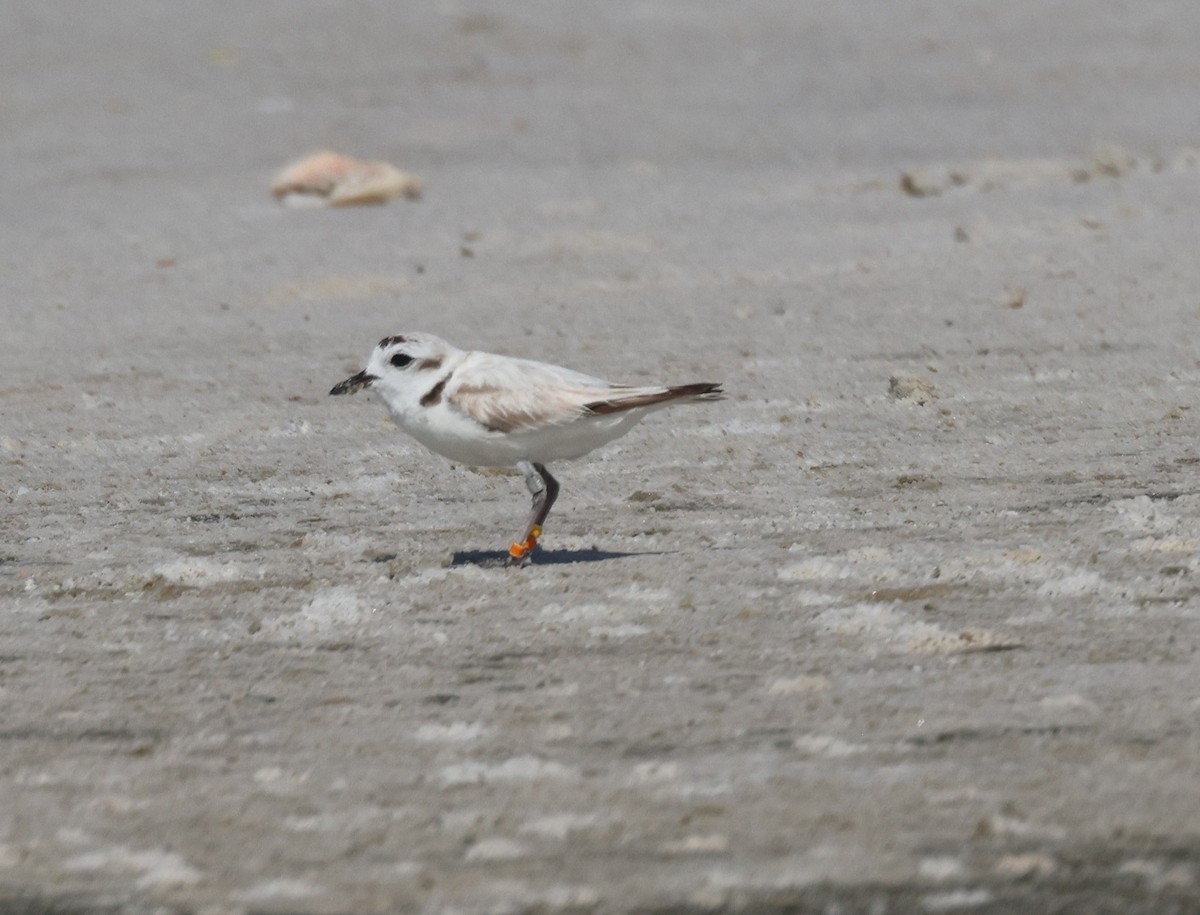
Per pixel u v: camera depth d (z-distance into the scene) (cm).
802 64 4012
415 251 2380
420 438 1066
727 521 1159
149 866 636
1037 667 830
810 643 885
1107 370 1578
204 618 973
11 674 880
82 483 1337
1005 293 1925
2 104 3834
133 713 815
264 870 630
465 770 725
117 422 1531
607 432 1043
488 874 619
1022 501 1180
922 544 1068
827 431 1412
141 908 600
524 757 736
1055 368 1595
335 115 3625
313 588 1026
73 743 776
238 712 812
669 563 1051
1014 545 1059
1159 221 2362
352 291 2123
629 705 802
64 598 1027
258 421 1517
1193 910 573
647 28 4506
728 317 1883
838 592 975
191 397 1616
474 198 2814
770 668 848
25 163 3250
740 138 3278
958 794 676
